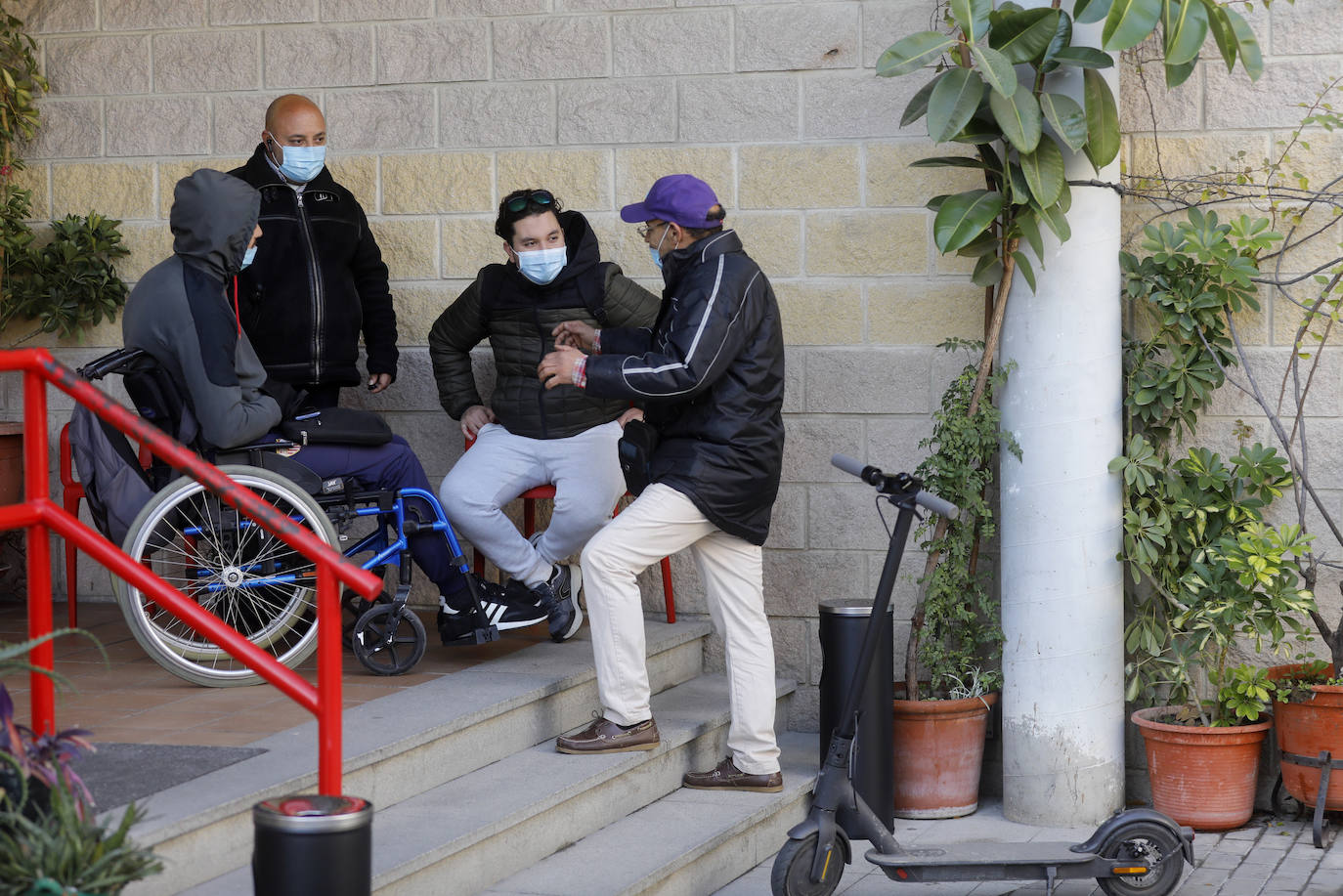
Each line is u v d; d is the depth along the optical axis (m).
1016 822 5.64
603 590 4.80
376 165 6.52
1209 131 5.79
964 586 5.81
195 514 4.91
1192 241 5.50
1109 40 4.85
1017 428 5.59
